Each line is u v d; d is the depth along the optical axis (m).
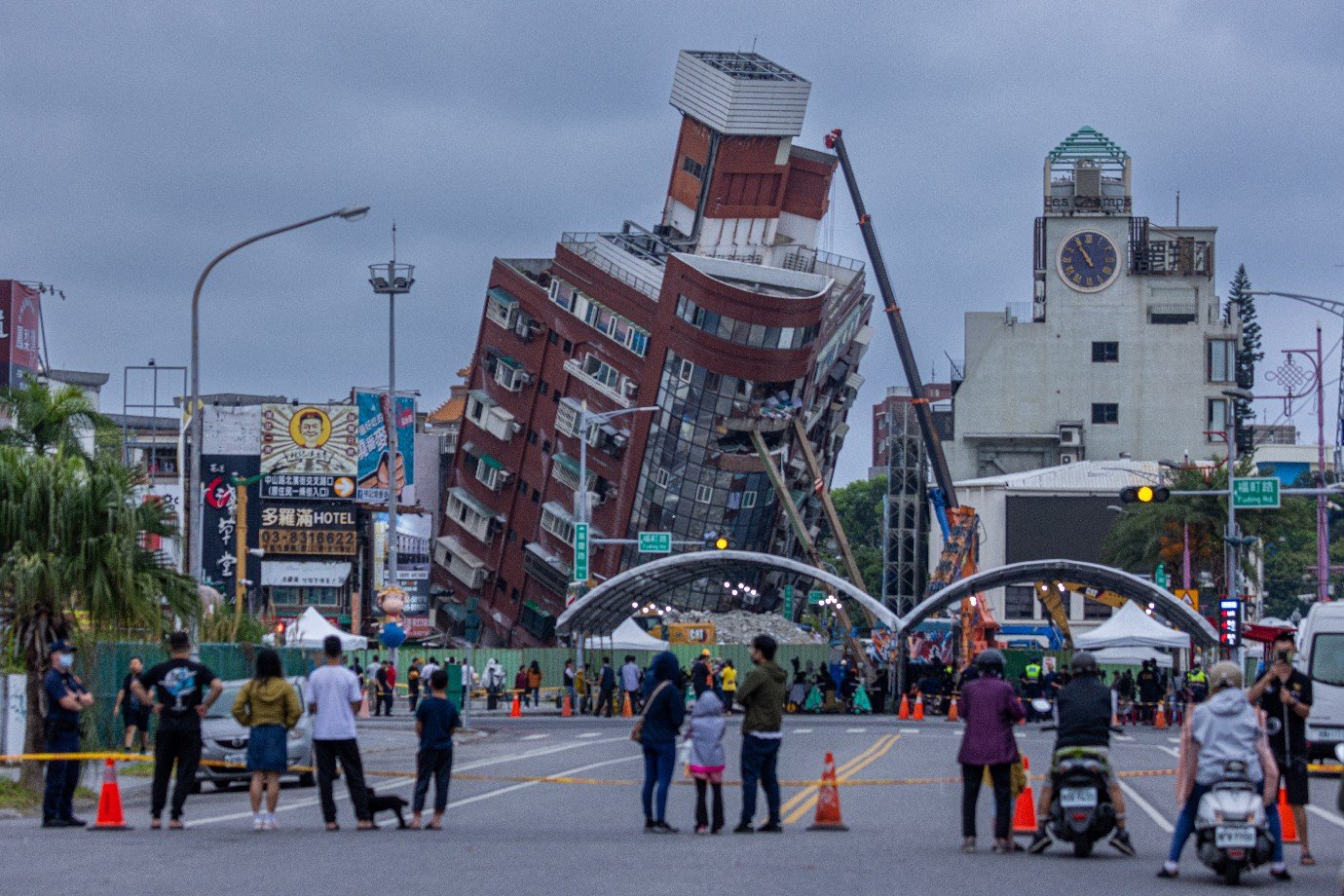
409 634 130.75
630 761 43.00
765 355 123.44
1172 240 142.88
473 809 28.62
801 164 142.00
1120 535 99.06
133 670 35.50
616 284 130.38
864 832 24.55
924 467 135.25
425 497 151.38
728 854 20.77
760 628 115.69
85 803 30.06
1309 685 21.50
